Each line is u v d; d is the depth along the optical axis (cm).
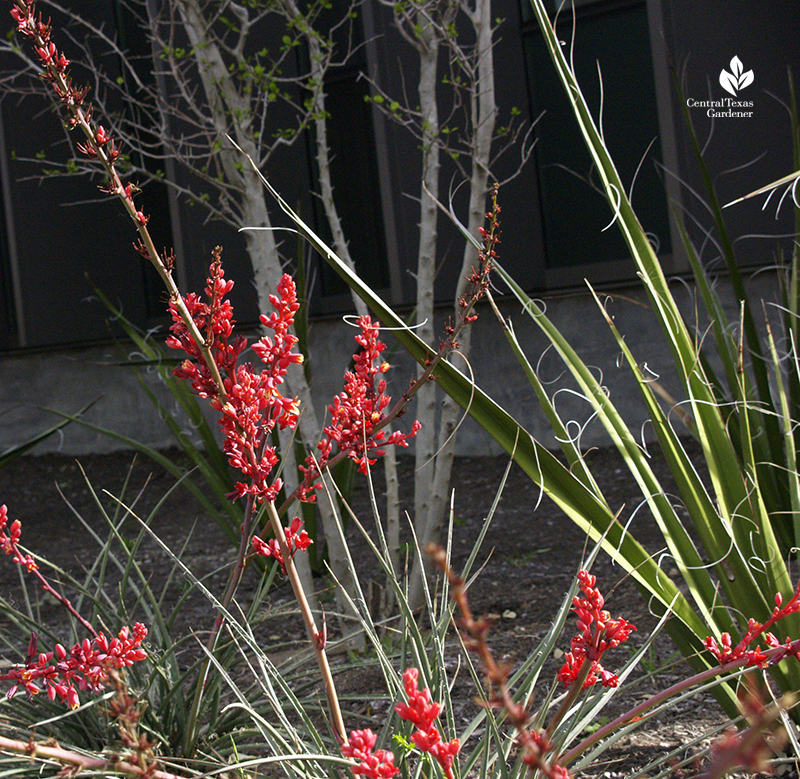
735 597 196
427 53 367
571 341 701
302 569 323
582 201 711
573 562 427
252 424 133
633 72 682
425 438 362
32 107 925
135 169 375
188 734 203
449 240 715
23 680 154
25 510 764
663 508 198
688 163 631
